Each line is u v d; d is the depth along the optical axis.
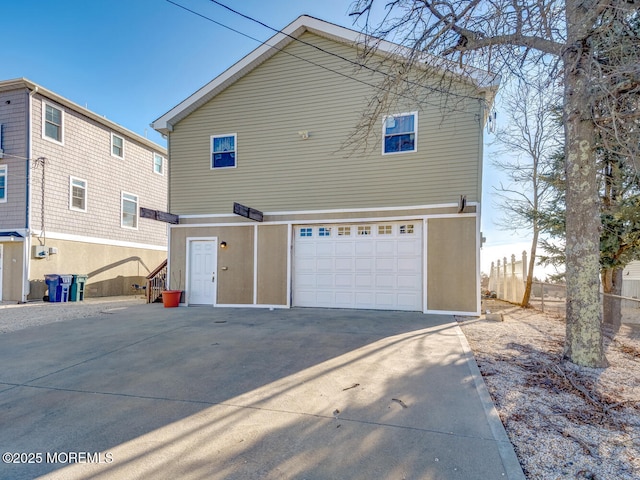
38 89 11.86
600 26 3.78
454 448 2.48
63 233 12.80
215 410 3.15
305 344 5.46
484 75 7.52
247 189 10.02
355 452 2.45
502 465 2.27
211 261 10.27
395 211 8.82
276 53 9.91
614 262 7.19
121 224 15.59
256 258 9.83
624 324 7.32
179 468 2.28
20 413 3.11
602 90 3.87
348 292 9.27
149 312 9.09
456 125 8.46
